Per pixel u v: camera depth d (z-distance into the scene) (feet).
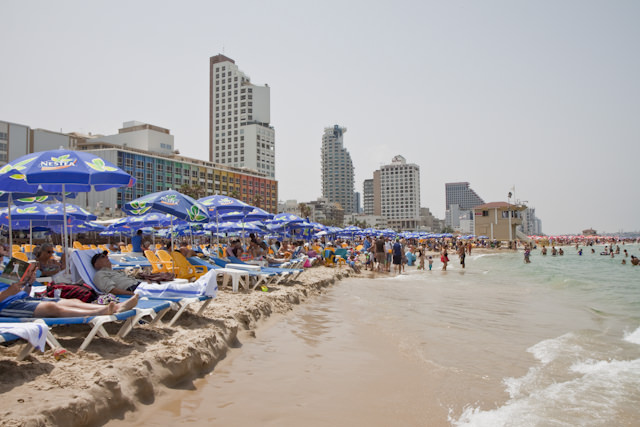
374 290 49.42
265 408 14.21
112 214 231.09
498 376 18.44
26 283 16.19
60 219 42.65
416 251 153.07
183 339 18.04
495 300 43.55
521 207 360.07
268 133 501.56
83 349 15.40
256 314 28.02
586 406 15.31
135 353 15.58
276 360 19.90
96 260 21.04
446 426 13.42
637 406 15.35
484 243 328.49
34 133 245.24
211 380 16.71
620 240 503.20
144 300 20.07
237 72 505.25
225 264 39.14
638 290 56.65
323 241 124.88
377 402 15.17
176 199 33.37
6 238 64.03
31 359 14.14
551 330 28.81
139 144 324.19
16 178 20.98
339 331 26.58
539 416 14.35
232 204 47.67
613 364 20.56
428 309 35.96
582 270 105.40
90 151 271.28
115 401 12.39
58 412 10.58
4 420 9.66
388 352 21.85
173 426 12.41
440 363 20.16
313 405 14.67
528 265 124.47
